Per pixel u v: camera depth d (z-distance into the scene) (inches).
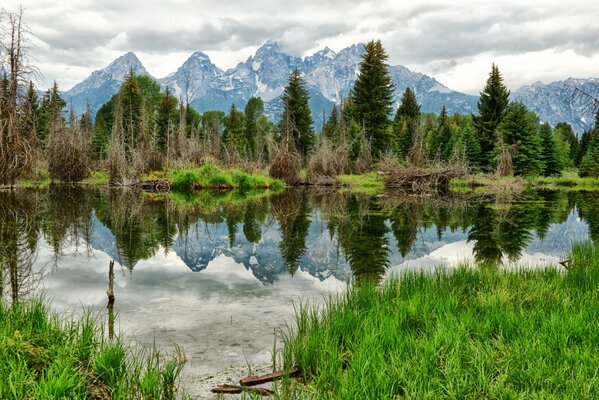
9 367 184.1
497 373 202.4
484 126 2279.8
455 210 1002.1
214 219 842.2
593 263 397.4
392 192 1517.0
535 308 273.6
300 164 1862.7
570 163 3029.0
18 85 1076.5
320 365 215.9
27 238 600.7
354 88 2324.1
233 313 316.5
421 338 233.0
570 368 196.9
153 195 1307.8
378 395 178.7
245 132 3125.0
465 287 336.5
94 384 194.9
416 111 2869.1
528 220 849.5
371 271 449.4
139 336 271.7
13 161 1117.7
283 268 464.8
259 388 205.2
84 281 402.0
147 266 469.1
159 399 190.5
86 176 1689.2
